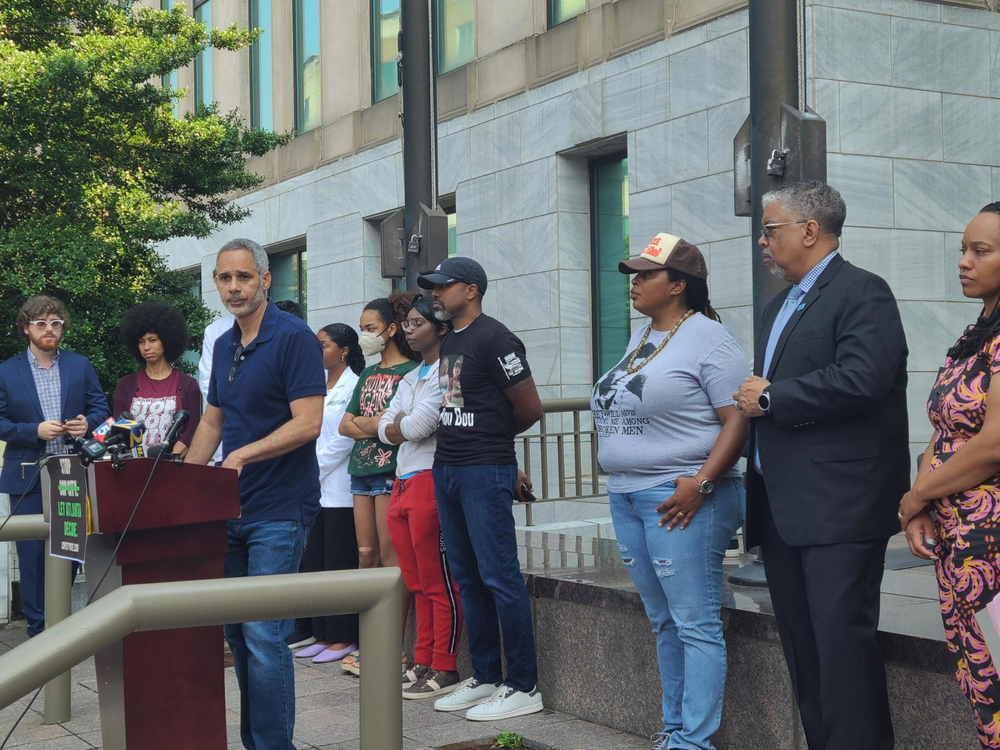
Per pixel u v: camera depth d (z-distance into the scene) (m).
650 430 3.83
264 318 3.91
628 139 10.03
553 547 5.87
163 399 5.76
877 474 3.10
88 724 4.81
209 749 3.49
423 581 5.19
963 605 2.59
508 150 11.58
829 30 8.30
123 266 10.91
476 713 4.70
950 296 8.76
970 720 3.25
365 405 5.66
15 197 10.53
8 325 10.13
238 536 3.85
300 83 16.19
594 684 4.60
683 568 3.76
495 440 4.64
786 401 3.09
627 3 10.12
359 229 14.49
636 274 3.92
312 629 6.41
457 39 12.74
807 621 3.28
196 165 11.46
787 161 4.33
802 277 3.29
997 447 2.48
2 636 6.49
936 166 8.74
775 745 3.86
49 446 5.88
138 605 2.14
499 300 11.73
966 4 8.92
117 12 11.21
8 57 9.70
